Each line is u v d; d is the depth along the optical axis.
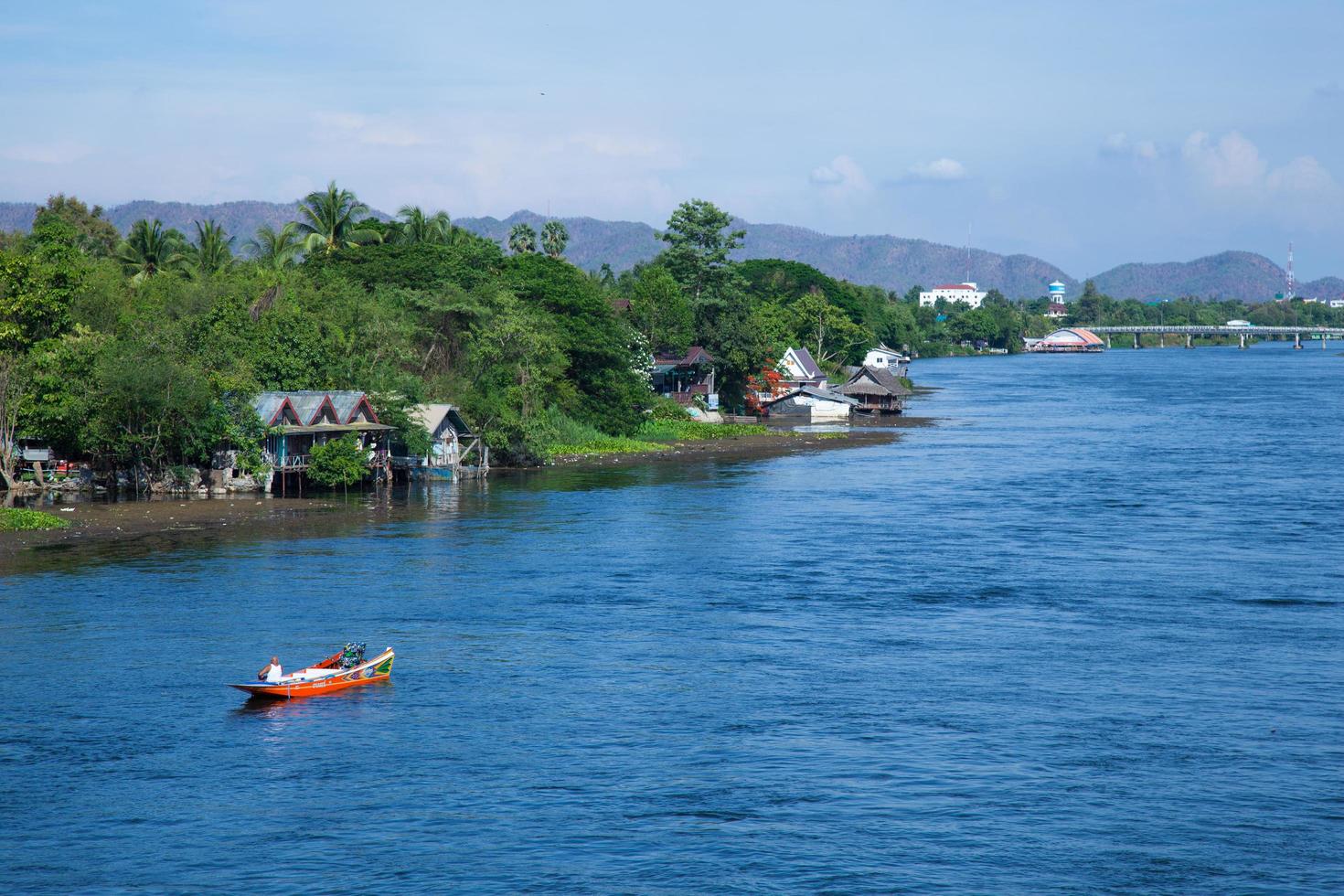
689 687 41.03
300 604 51.97
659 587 55.75
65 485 82.94
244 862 28.97
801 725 37.47
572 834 30.36
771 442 129.12
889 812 31.47
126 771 34.09
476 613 50.66
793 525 73.38
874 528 71.94
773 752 35.28
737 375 166.62
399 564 60.69
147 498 81.31
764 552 64.25
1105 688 40.91
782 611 51.25
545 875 28.38
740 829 30.56
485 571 59.06
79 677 41.78
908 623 49.28
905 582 56.81
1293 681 41.56
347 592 54.28
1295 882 28.00
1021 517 76.38
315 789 32.94
